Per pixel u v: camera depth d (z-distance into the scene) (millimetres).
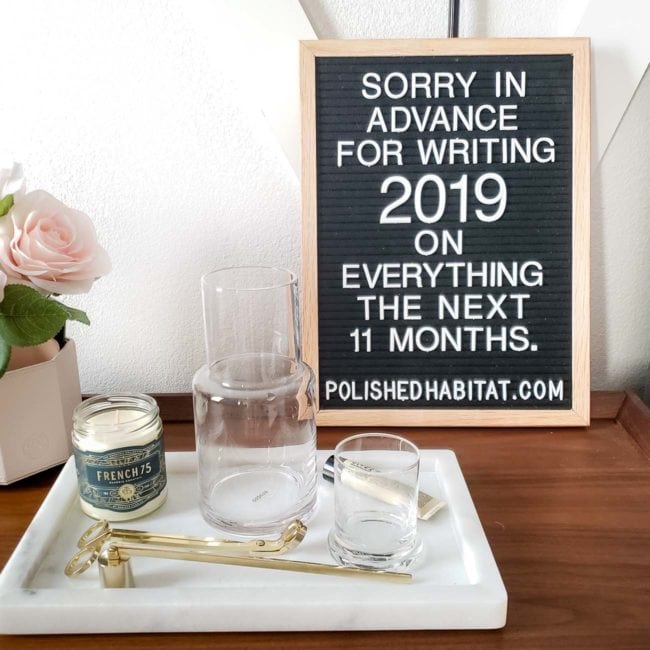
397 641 554
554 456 769
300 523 628
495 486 722
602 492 712
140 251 842
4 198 671
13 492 729
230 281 849
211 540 625
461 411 810
